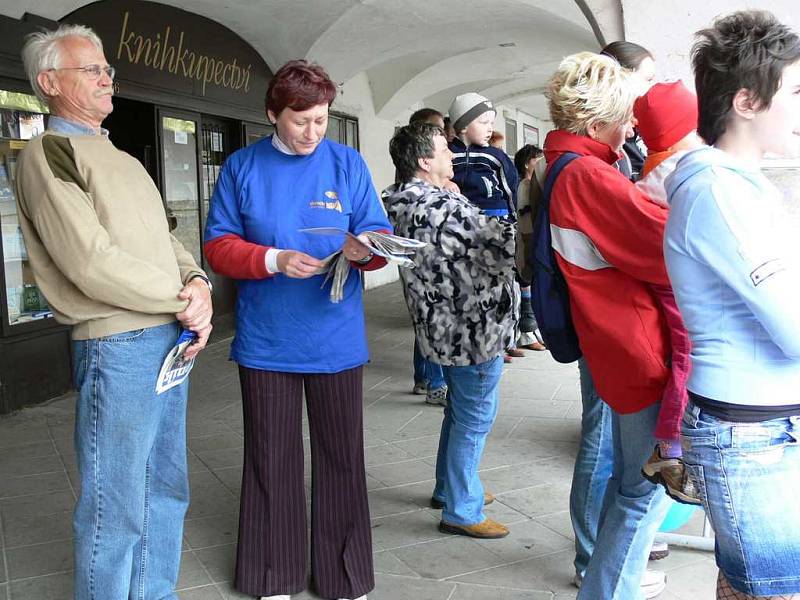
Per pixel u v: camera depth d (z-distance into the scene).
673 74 4.04
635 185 2.22
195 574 3.07
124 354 2.28
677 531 3.39
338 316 2.76
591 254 2.21
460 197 3.14
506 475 4.12
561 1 9.16
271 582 2.85
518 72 14.57
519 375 6.41
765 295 1.49
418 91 13.68
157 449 2.62
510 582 2.98
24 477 4.20
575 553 3.21
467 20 10.23
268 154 2.73
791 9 3.80
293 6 8.28
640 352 2.14
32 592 2.96
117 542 2.37
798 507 1.61
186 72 7.73
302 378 2.84
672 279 1.68
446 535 3.40
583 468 2.84
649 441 2.22
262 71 9.28
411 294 3.14
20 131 5.49
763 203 1.55
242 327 2.78
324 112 2.57
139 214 2.35
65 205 2.17
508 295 3.09
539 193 2.56
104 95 2.35
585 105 2.31
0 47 5.21
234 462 4.43
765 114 1.59
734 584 1.70
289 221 2.68
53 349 5.84
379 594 2.91
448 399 3.56
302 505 2.90
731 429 1.61
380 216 2.81
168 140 7.61
